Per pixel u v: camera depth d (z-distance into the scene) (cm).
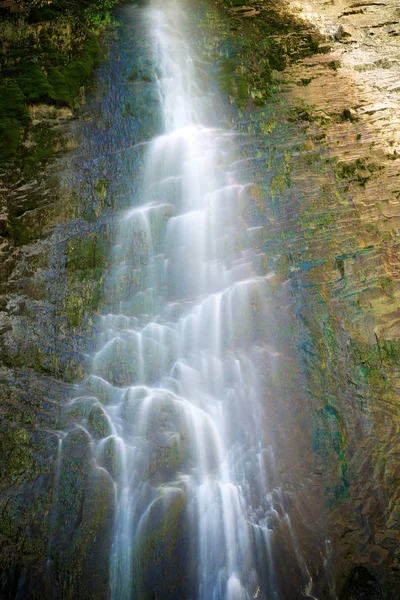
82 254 560
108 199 618
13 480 424
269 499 442
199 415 471
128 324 526
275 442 471
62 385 476
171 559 404
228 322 536
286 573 414
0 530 403
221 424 473
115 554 402
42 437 443
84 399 468
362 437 479
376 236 599
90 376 486
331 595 414
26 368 478
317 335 529
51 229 577
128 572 398
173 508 411
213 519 422
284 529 429
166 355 510
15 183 606
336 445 474
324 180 650
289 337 529
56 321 511
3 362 474
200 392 489
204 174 655
